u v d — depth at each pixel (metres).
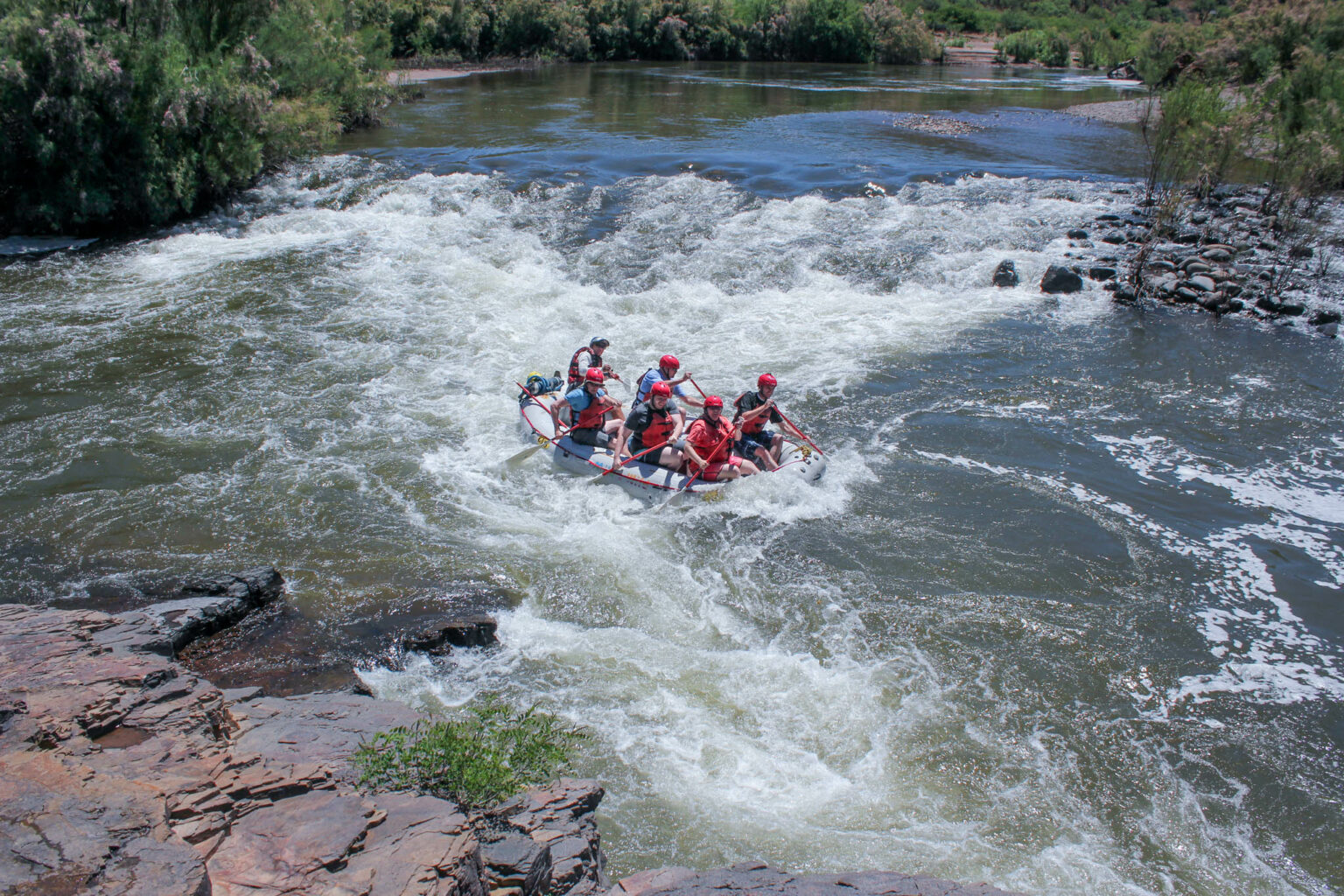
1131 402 11.12
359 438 9.91
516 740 4.89
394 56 46.56
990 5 77.88
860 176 20.61
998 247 16.27
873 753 5.96
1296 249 16.03
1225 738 6.16
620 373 11.69
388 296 14.11
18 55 16.25
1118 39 57.31
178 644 6.36
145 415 10.23
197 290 14.23
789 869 5.04
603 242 16.16
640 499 8.95
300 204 18.67
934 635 7.11
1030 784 5.75
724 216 17.52
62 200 16.66
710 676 6.62
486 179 19.61
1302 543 8.39
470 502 8.80
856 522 8.63
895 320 13.55
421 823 3.86
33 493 8.60
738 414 9.40
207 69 18.31
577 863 4.30
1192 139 18.39
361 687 6.16
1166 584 7.80
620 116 29.88
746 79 43.91
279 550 7.87
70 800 3.37
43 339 12.22
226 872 3.34
